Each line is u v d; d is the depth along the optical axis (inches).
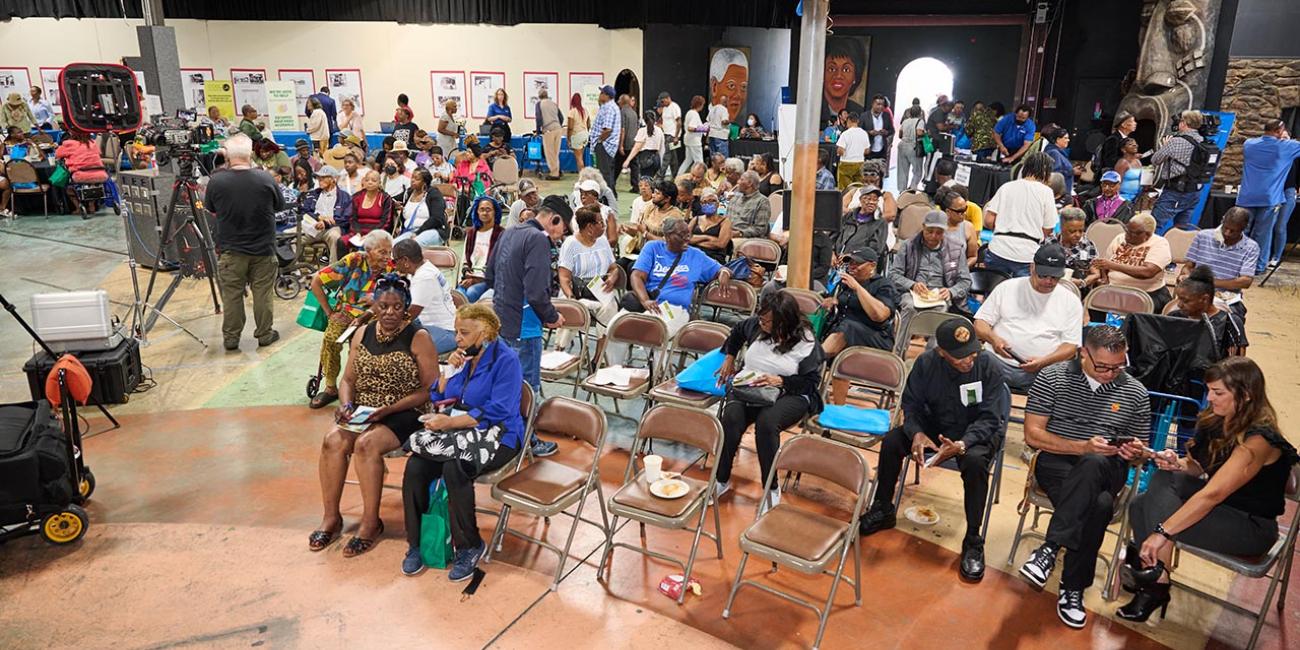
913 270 254.5
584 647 139.3
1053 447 155.5
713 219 323.0
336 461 167.2
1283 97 506.9
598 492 161.5
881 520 175.2
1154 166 412.2
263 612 148.4
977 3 713.6
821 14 244.1
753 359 188.1
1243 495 135.8
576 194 377.4
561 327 216.8
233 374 262.4
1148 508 145.7
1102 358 149.7
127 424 225.6
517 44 684.1
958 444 161.9
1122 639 143.1
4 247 436.5
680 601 150.6
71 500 176.1
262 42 667.4
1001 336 211.5
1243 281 251.6
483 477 162.1
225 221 269.4
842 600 152.6
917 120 563.2
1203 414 143.3
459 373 166.4
